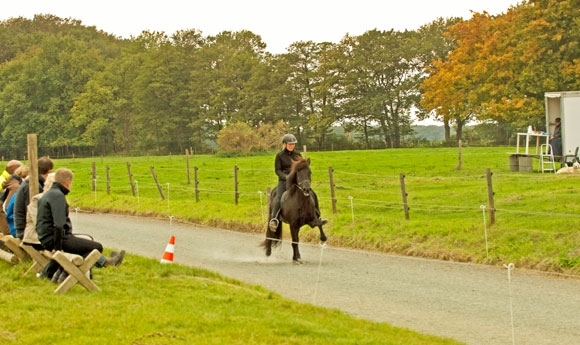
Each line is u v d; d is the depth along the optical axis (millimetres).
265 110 96750
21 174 15383
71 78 113188
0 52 152375
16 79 118062
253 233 24969
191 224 27766
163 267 14781
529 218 20750
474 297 14156
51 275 13156
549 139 39125
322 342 9656
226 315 10844
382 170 45656
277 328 10227
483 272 16812
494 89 66188
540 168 38531
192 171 49500
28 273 13305
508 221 20531
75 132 107750
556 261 16641
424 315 12719
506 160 49719
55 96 112500
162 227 26859
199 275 14562
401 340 10281
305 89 98938
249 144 72875
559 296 14133
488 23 70812
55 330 9844
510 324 12055
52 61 116000
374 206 26250
